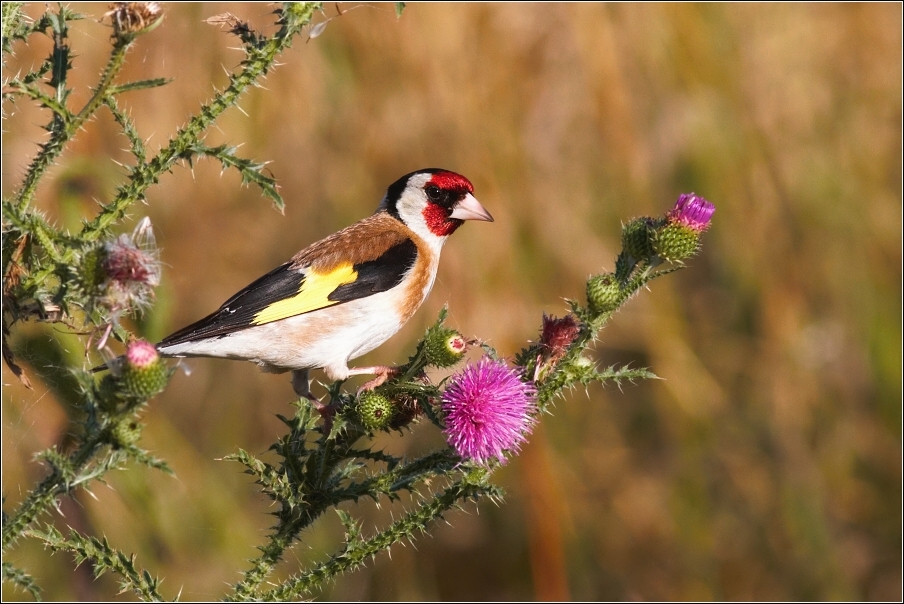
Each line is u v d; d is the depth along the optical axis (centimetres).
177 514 1044
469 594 1197
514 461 1230
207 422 1194
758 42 1327
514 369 529
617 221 1255
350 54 1228
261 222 1238
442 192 844
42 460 440
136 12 486
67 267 467
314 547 1134
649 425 1273
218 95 519
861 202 1306
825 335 1279
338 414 527
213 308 1209
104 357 458
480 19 1230
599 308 521
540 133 1232
